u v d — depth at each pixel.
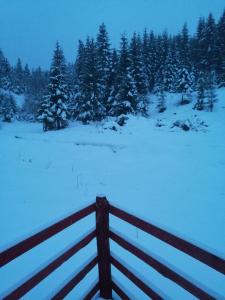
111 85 39.69
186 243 2.07
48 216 7.08
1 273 4.48
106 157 15.30
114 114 36.44
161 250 5.20
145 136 21.67
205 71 48.72
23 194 8.97
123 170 12.72
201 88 39.22
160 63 58.88
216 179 11.25
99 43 40.03
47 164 13.52
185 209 7.86
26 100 80.88
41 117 32.34
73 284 2.79
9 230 6.22
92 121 34.81
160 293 2.60
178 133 23.00
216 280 4.34
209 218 7.20
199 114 36.28
